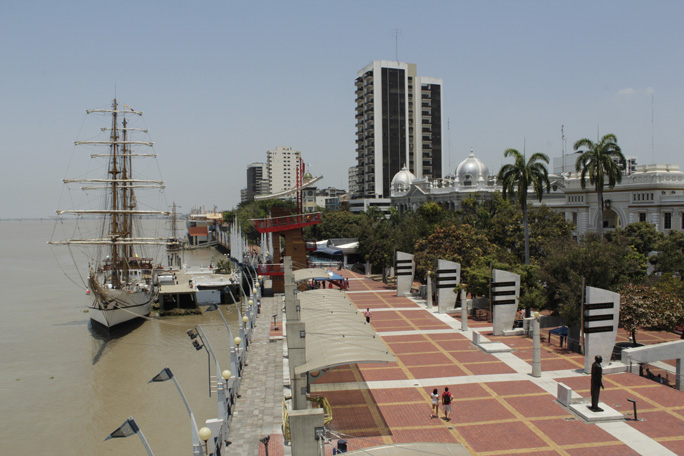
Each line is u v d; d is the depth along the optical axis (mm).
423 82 185125
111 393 45656
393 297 73312
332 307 42969
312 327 36562
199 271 115125
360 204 177000
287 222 79875
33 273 127938
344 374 39875
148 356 56625
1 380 49594
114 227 87188
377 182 176250
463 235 69500
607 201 87250
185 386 46719
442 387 36844
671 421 30594
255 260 110938
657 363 43219
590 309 39062
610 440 28281
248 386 38906
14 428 38844
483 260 61656
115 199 88562
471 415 31875
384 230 96562
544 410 32469
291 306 36656
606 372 39219
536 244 73500
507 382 37656
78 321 74688
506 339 49219
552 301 51062
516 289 50969
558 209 97812
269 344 51406
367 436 29062
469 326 54875
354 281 90375
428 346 47281
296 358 30406
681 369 36344
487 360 42875
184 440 36250
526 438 28641
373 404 33906
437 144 187375
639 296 43906
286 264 56094
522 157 65625
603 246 48594
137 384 47656
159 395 44750
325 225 149500
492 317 55156
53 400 44312
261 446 28781
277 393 37344
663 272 60594
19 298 92812
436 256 68188
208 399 43531
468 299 62156
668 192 80000
